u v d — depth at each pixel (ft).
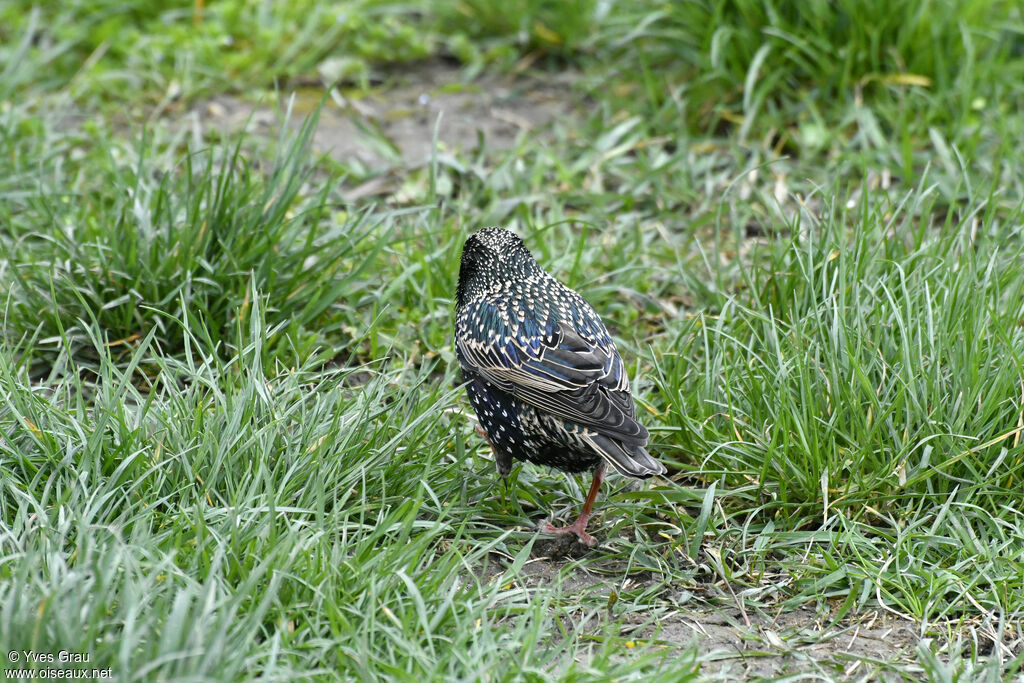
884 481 28.30
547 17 55.26
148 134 47.50
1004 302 32.71
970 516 27.99
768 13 47.52
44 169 42.52
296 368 33.09
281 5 56.34
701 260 40.22
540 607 24.02
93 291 34.19
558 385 26.81
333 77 53.98
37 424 27.78
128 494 25.76
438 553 27.09
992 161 43.34
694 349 34.76
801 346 30.83
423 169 45.88
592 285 38.42
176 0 57.47
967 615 25.68
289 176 37.17
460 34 55.88
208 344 31.01
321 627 23.04
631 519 28.91
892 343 30.81
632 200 43.65
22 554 23.03
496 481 29.66
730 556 27.94
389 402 32.50
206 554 23.29
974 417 29.32
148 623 20.59
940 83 46.01
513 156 45.50
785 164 45.37
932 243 34.01
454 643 22.39
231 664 20.59
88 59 54.19
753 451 29.40
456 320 29.58
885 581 26.37
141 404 28.50
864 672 24.04
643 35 50.98
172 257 35.19
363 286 37.04
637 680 22.11
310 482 26.76
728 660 24.49
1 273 35.42
